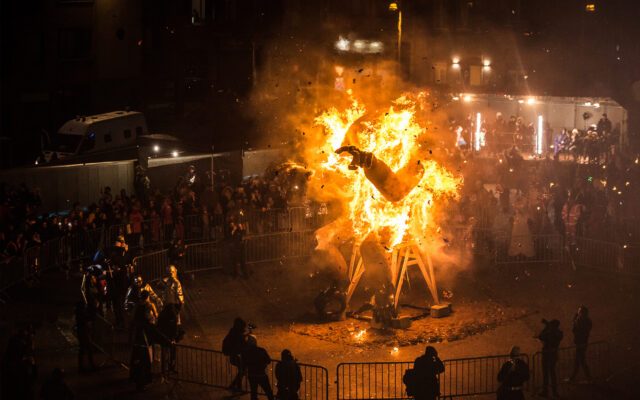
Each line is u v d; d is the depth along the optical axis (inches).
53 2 1968.5
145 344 724.7
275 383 752.3
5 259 962.7
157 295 862.5
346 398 712.4
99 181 1384.1
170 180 1433.3
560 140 1825.8
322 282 1073.5
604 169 1557.6
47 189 1323.8
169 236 1163.9
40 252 1025.5
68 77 1989.4
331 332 875.4
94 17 1983.3
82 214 1095.0
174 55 2042.3
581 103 1812.3
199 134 1717.5
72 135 1544.0
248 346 690.2
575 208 1290.6
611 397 727.7
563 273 1122.0
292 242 1191.6
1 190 1152.2
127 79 2025.1
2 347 801.6
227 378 757.3
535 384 756.6
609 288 1053.8
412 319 912.9
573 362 806.5
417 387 658.2
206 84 2036.2
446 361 718.5
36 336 843.4
